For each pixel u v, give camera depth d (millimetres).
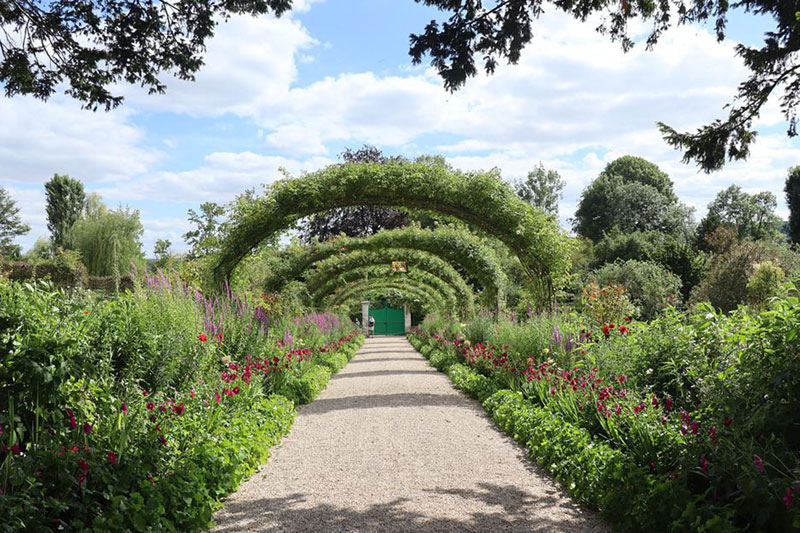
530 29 5418
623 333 5742
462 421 7113
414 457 5352
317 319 16031
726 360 3695
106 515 2893
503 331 10531
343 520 3699
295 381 8820
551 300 10570
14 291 3174
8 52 6285
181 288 5902
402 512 3844
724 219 46688
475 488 4379
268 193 9930
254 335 7938
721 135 7203
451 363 13070
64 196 34531
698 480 3277
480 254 14102
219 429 4785
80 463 2869
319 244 14992
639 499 3270
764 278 13586
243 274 10680
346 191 9852
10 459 2600
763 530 2631
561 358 6996
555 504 3996
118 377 4227
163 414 4090
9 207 38688
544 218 10477
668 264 22281
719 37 6320
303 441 6086
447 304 20828
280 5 6211
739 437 3018
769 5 6273
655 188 42594
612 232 34875
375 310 36719
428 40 5395
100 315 4160
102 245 24172
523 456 5340
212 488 3920
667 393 4520
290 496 4199
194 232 10875
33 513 2523
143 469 3402
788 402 2988
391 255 17422
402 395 9438
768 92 6941
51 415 3164
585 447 4344
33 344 2994
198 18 6301
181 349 4977
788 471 2676
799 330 2963
